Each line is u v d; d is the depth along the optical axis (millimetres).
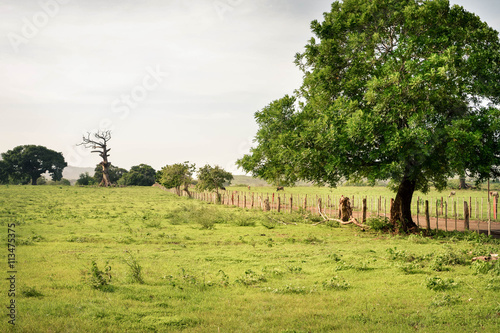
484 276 10273
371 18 19672
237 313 7625
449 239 17891
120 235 19297
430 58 16828
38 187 96125
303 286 9688
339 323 7039
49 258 13164
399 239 18375
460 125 16406
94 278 9500
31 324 6711
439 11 18438
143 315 7480
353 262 12562
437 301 8094
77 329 6598
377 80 17453
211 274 11055
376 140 17922
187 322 7066
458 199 39906
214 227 23031
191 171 65000
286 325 6973
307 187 77000
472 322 7035
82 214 30547
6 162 120250
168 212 33500
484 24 18688
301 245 16781
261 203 37344
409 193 20641
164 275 10625
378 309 7863
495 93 17344
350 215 25219
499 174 18797
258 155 22734
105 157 118125
